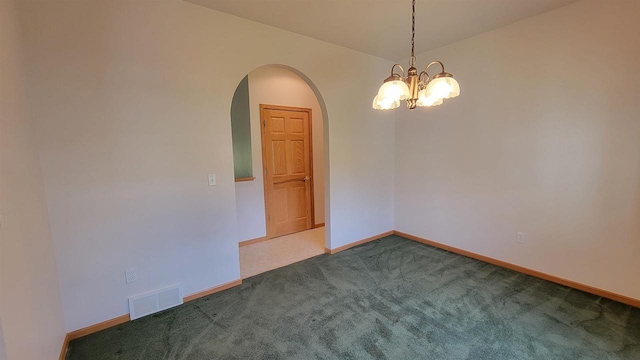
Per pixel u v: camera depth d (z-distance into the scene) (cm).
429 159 362
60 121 182
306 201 458
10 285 111
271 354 176
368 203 380
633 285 222
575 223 247
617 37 214
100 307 204
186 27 223
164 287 229
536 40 256
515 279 271
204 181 243
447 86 143
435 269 296
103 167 198
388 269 298
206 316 218
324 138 334
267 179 409
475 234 322
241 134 395
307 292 252
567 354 171
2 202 112
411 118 379
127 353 179
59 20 178
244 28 252
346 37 297
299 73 302
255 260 331
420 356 171
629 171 217
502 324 201
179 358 174
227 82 247
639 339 182
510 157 284
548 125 256
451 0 224
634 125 212
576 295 239
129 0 199
